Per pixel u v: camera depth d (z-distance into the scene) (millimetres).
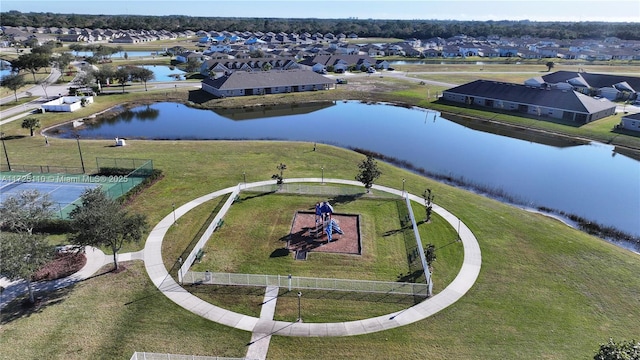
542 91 90750
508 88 95438
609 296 30000
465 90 99875
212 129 77000
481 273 32344
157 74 133500
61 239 35500
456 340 25656
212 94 103812
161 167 52875
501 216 42031
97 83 105625
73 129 74688
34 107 85688
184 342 25125
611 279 31969
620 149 69875
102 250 34125
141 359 23703
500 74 142500
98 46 183250
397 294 29828
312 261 33562
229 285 30516
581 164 62844
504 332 26359
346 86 116625
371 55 195375
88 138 68812
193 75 131875
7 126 71375
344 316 27656
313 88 111000
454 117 89875
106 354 24047
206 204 42719
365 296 29641
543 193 51719
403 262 33781
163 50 199125
